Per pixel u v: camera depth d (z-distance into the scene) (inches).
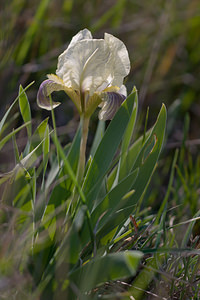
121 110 21.5
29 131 22.2
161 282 21.6
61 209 20.7
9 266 19.8
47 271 20.4
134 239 21.8
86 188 21.5
